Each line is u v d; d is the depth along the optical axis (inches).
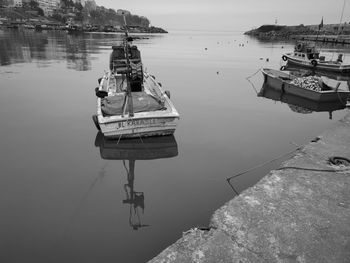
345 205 169.9
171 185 263.7
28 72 808.3
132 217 216.1
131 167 297.7
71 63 1002.7
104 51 1448.1
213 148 348.8
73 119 431.8
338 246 138.7
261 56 1537.9
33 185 257.1
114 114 339.3
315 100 579.5
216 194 249.3
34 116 442.3
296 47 1219.2
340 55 1066.1
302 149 248.5
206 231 151.9
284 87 648.4
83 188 255.3
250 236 145.5
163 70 957.8
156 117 330.6
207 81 787.4
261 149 348.5
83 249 183.8
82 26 4178.2
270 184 191.0
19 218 212.5
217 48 2129.7
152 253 181.2
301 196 178.4
